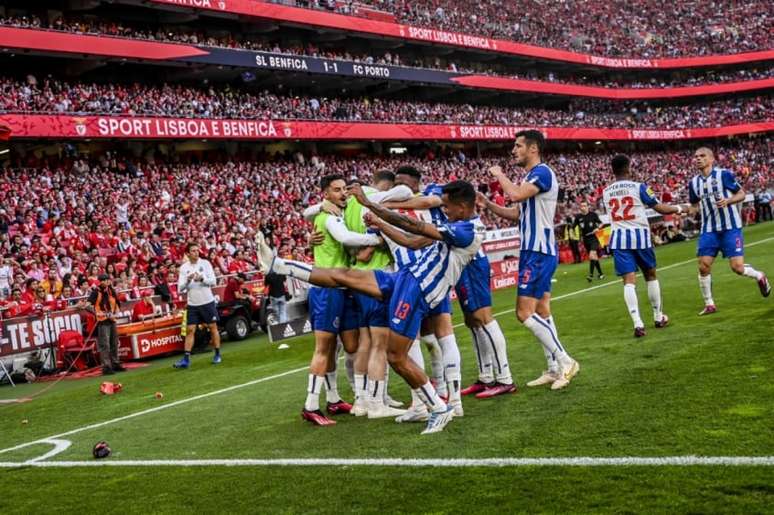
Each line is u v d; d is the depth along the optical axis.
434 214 6.20
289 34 38.00
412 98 45.53
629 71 59.94
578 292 14.70
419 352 6.33
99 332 12.41
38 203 19.84
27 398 10.50
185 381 10.10
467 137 41.00
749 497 3.46
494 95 50.69
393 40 41.75
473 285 6.30
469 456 4.62
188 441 6.16
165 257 18.86
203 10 30.81
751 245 20.42
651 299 8.55
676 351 7.00
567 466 4.20
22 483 5.45
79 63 27.66
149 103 26.67
